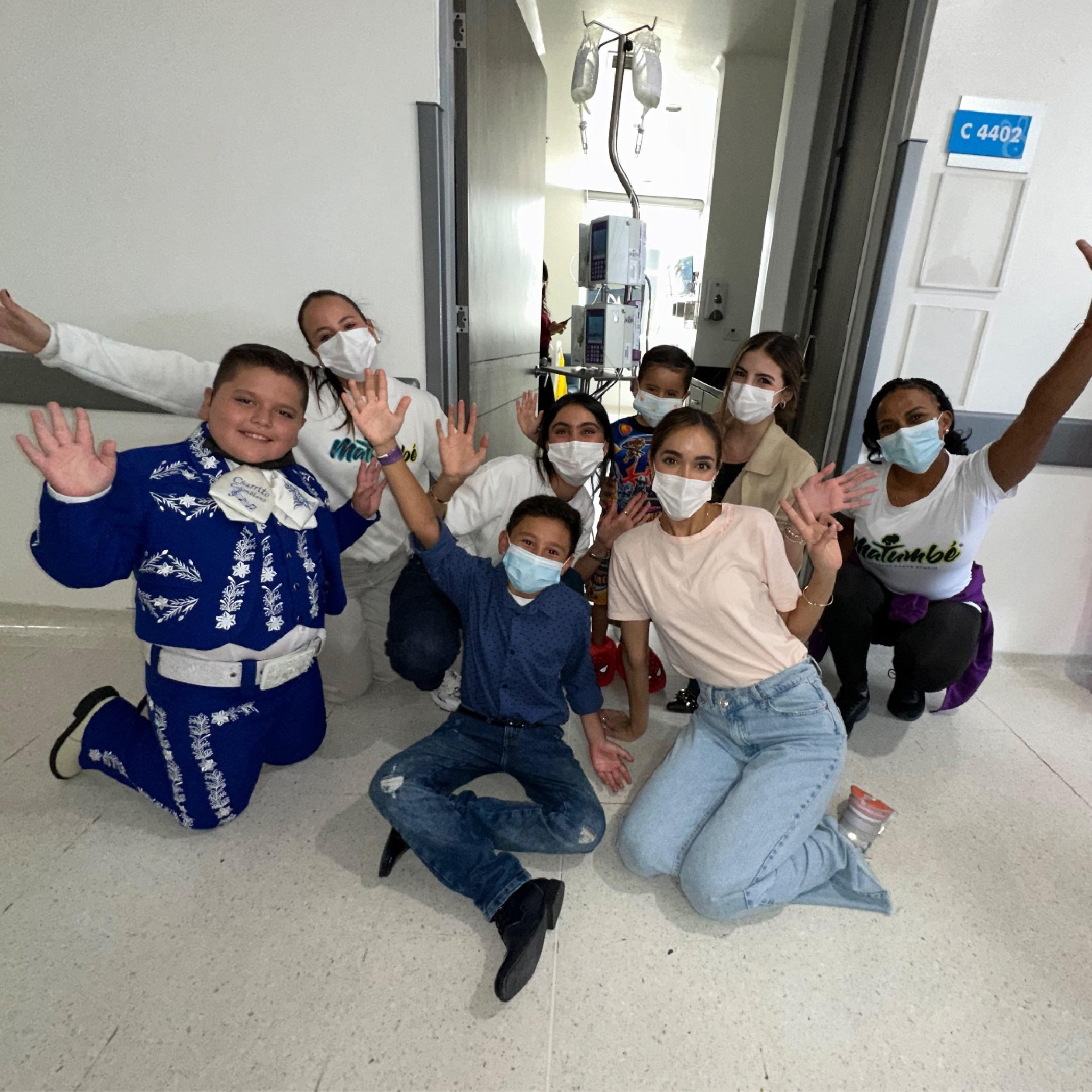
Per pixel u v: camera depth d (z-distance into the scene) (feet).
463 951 3.57
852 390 6.49
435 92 5.40
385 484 4.72
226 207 5.80
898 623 5.66
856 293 6.59
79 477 3.08
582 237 10.09
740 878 3.60
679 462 4.03
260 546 3.86
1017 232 5.84
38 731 5.33
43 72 5.43
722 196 13.74
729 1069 3.03
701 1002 3.33
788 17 11.69
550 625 4.33
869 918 3.86
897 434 4.79
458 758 4.28
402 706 5.87
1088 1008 3.37
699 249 25.67
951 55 5.43
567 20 12.66
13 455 6.50
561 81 16.14
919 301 6.12
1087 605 6.84
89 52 5.38
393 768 4.04
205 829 4.31
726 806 3.92
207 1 5.23
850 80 7.50
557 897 3.58
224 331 6.16
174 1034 3.10
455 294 6.41
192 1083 2.90
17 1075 2.91
